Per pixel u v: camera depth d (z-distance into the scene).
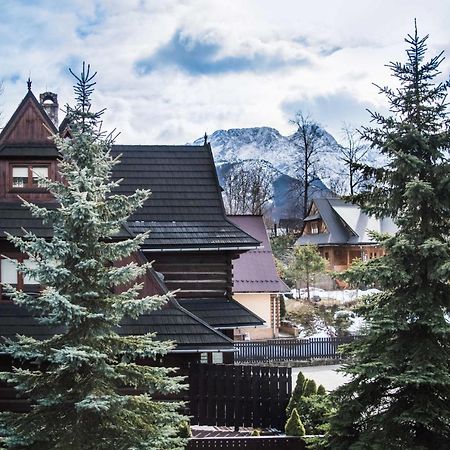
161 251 18.19
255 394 16.41
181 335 15.16
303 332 34.53
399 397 10.56
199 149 21.92
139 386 10.40
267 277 32.81
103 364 9.28
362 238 52.81
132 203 10.24
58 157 16.80
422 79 10.70
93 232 9.69
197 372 16.28
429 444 10.23
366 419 10.78
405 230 10.94
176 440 10.07
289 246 57.41
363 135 11.09
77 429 9.09
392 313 10.33
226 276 18.95
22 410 14.97
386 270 10.27
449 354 10.38
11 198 16.64
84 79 10.45
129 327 15.12
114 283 9.89
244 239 18.67
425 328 10.50
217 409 16.27
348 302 39.09
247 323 17.97
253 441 14.34
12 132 16.89
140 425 9.73
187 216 19.44
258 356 28.25
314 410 15.05
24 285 15.77
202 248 18.31
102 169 10.54
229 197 72.75
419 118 10.70
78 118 10.38
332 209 56.00
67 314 9.07
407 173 10.41
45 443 9.37
